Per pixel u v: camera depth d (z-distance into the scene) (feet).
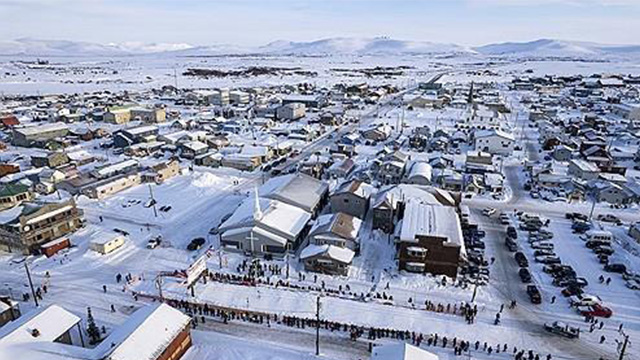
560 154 299.17
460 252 152.46
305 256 158.51
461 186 240.73
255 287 147.84
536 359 114.01
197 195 233.96
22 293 144.25
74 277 154.51
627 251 174.60
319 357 115.65
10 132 362.74
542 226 197.06
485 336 124.47
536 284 150.82
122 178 244.83
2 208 210.59
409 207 183.52
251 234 169.17
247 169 281.95
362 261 166.30
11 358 98.32
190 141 326.85
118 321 130.11
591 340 123.13
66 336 115.75
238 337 123.95
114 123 426.10
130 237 185.47
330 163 289.33
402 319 131.85
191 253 172.24
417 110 501.97
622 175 262.88
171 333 110.11
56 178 247.91
